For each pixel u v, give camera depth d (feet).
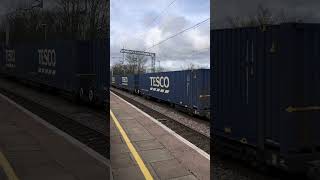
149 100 143.84
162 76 116.57
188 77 86.89
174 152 37.45
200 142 46.32
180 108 96.27
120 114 79.87
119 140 45.39
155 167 30.94
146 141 44.52
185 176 27.99
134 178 27.27
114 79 294.25
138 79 171.32
